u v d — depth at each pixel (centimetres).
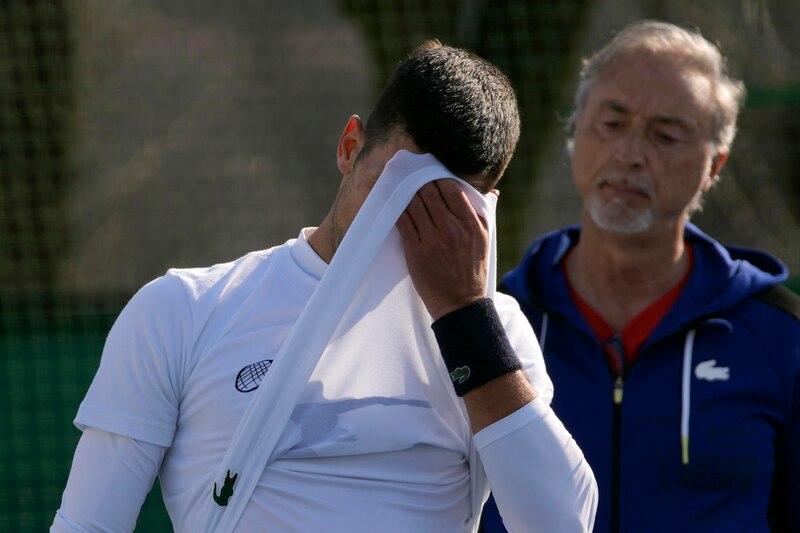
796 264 2784
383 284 570
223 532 548
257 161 3181
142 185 3111
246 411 546
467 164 571
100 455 571
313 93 3144
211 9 3097
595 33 2366
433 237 564
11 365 2344
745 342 919
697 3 2680
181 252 3131
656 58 955
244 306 575
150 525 1811
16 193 2520
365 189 572
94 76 2823
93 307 2541
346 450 551
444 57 584
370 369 566
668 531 888
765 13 2683
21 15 2447
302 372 547
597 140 957
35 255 2541
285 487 546
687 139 941
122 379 571
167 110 3081
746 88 1981
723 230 2845
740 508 887
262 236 3172
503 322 623
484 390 559
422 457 568
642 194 932
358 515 547
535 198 2236
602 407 925
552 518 556
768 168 2722
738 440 895
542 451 557
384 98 585
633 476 903
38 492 1998
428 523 565
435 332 568
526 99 2169
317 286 554
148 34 3017
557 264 993
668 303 953
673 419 907
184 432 570
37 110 2508
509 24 2158
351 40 3116
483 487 599
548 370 950
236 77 3128
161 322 573
